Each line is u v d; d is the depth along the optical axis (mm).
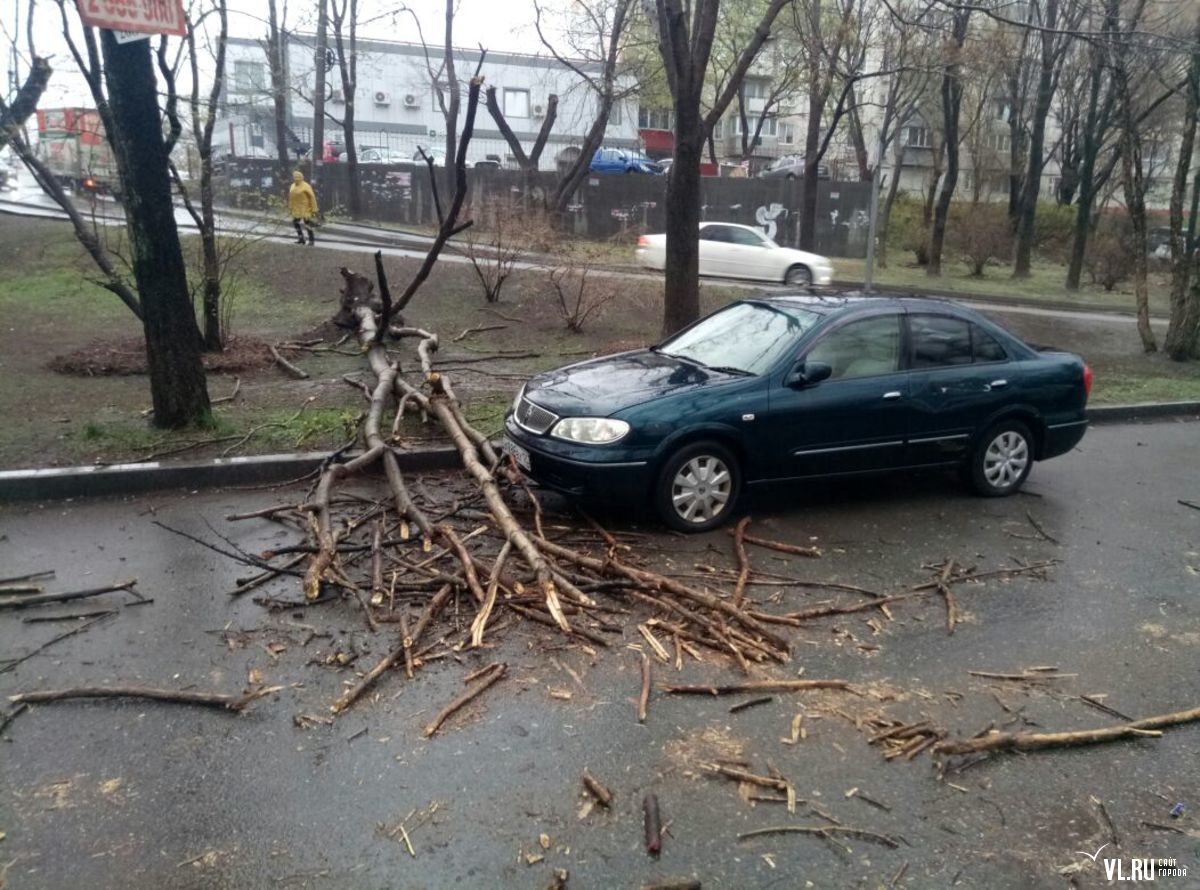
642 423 6172
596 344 13531
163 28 7145
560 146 51344
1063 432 7793
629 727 4094
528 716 4148
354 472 6621
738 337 7285
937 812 3617
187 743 3904
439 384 8422
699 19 11508
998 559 6309
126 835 3338
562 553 5492
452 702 4191
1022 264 29750
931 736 4109
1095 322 18656
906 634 5125
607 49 28531
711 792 3678
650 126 51875
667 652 4750
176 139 8422
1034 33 30203
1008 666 4805
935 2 11617
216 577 5531
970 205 39094
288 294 15758
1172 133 32531
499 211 15961
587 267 15422
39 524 6379
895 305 7266
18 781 3629
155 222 7684
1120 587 5906
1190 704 4484
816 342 6863
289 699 4246
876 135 45031
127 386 9938
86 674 4434
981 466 7566
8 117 9047
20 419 8398
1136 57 16344
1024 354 7688
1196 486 8359
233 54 34250
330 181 32844
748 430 6496
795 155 45969
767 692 4438
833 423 6801
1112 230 36156
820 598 5539
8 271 16438
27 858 3215
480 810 3514
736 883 3188
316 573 5176
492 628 4906
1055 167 49438
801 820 3529
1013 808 3660
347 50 46438
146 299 7812
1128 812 3662
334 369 11109
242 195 17219
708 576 5730
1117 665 4855
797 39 25109
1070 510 7492
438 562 5602
